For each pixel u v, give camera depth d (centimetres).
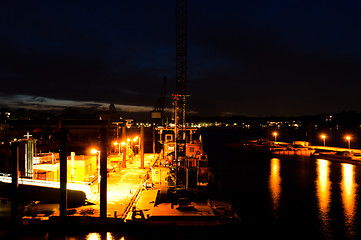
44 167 5316
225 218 3962
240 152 14912
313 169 9438
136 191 4991
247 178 8006
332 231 4284
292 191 6519
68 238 3688
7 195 4722
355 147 18412
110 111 5534
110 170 7006
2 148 8175
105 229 3709
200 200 4625
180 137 7712
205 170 5809
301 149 13825
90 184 5422
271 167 9931
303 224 4531
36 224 3741
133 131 17500
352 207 5347
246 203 5609
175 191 5009
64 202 3675
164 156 8150
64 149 3622
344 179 7819
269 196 6106
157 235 3741
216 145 19212
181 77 7250
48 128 11738
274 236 4091
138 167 7625
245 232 4069
